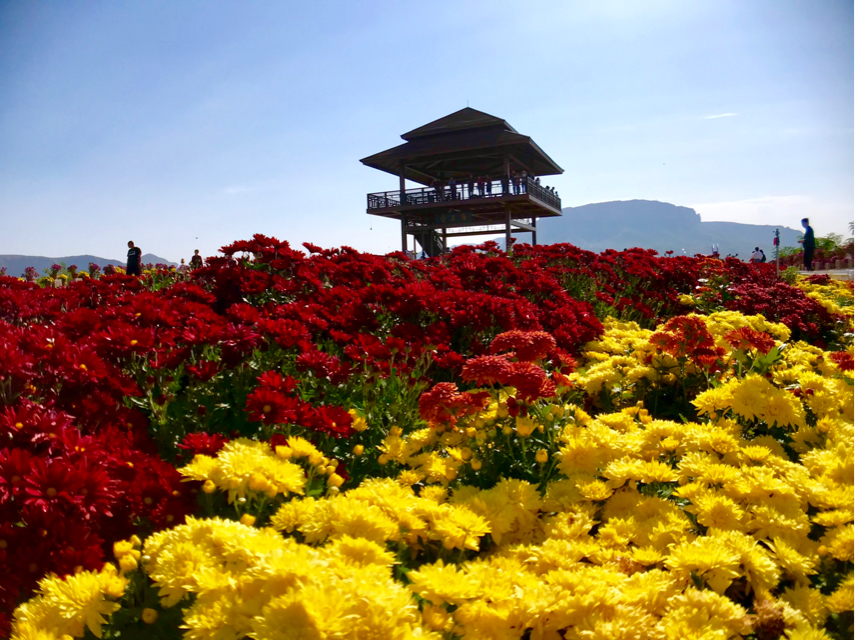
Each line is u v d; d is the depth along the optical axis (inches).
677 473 97.0
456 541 75.9
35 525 68.6
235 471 77.7
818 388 136.2
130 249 504.4
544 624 63.1
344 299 204.7
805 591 73.4
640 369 161.0
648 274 363.3
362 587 53.5
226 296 235.0
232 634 52.0
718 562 70.8
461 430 118.6
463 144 1088.2
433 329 187.5
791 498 89.2
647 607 65.7
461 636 62.3
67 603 58.9
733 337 157.2
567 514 90.1
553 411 118.3
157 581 62.7
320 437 116.6
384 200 1195.3
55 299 210.1
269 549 62.5
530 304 228.2
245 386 136.3
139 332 121.1
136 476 84.8
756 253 727.1
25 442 79.7
